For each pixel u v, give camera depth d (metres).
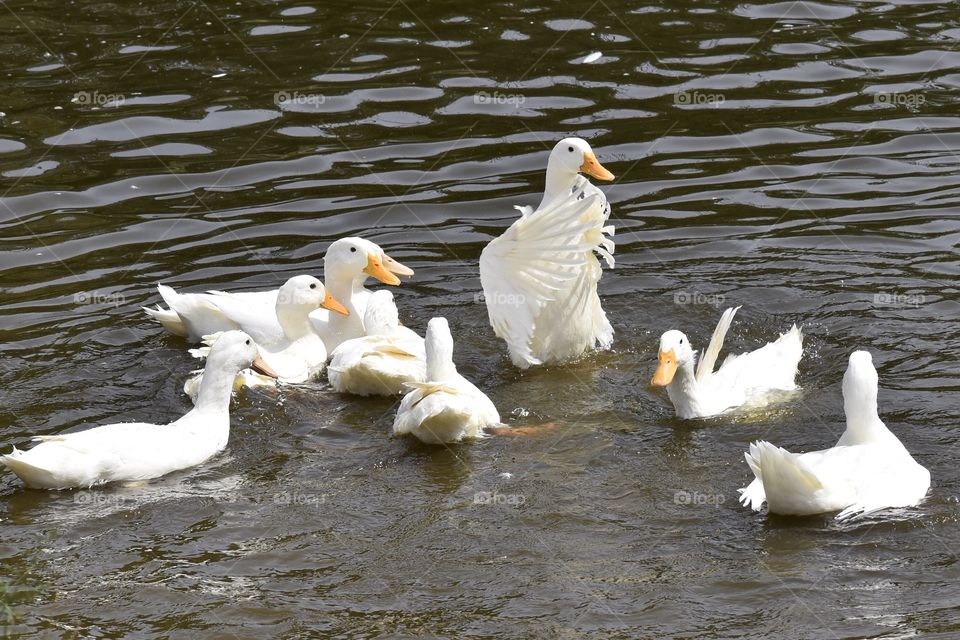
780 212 15.95
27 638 8.54
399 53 20.62
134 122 18.42
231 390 11.66
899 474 10.12
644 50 20.58
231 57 20.55
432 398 11.02
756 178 16.78
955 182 16.50
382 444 11.45
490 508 10.21
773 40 20.88
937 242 15.04
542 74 19.78
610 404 12.13
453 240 15.61
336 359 12.74
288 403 12.32
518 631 8.55
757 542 9.57
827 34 21.08
